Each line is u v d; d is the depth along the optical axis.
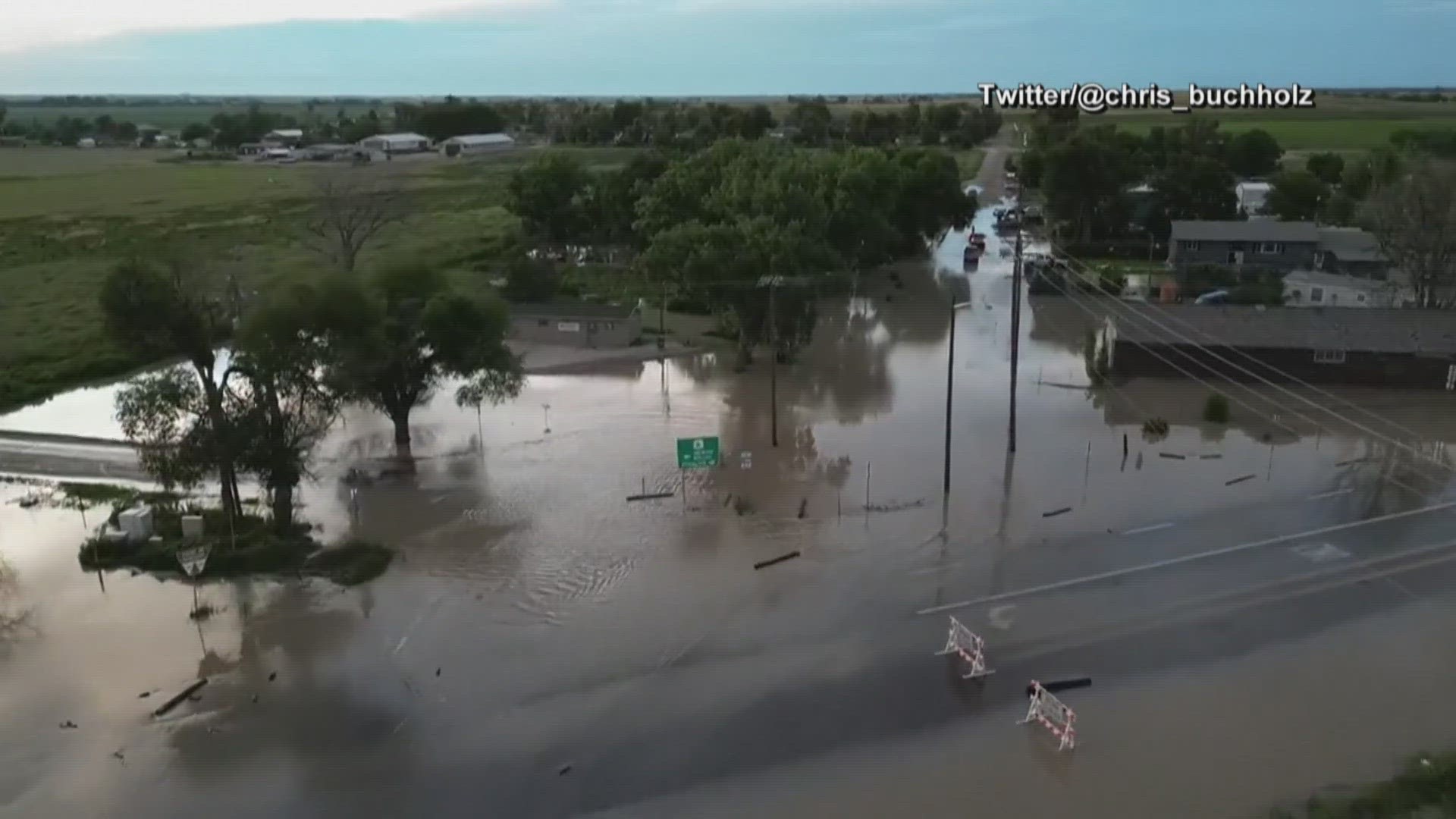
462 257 107.19
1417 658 35.03
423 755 30.80
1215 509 47.09
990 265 106.38
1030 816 27.95
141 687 34.09
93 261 103.50
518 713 32.72
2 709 32.88
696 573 41.47
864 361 72.31
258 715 32.66
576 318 75.50
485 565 42.28
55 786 29.42
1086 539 44.22
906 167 114.38
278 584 40.66
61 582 40.84
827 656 35.66
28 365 69.88
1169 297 87.00
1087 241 114.44
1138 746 30.75
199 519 43.75
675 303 87.44
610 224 108.44
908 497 48.53
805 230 83.00
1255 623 37.47
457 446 55.75
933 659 35.47
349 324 46.19
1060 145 116.81
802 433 57.62
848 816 28.06
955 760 30.31
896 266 106.31
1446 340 63.09
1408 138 135.25
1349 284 84.94
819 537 44.56
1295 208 115.19
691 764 30.30
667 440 56.69
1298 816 27.45
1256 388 64.62
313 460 52.91
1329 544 43.41
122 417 43.94
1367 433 56.44
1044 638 36.69
